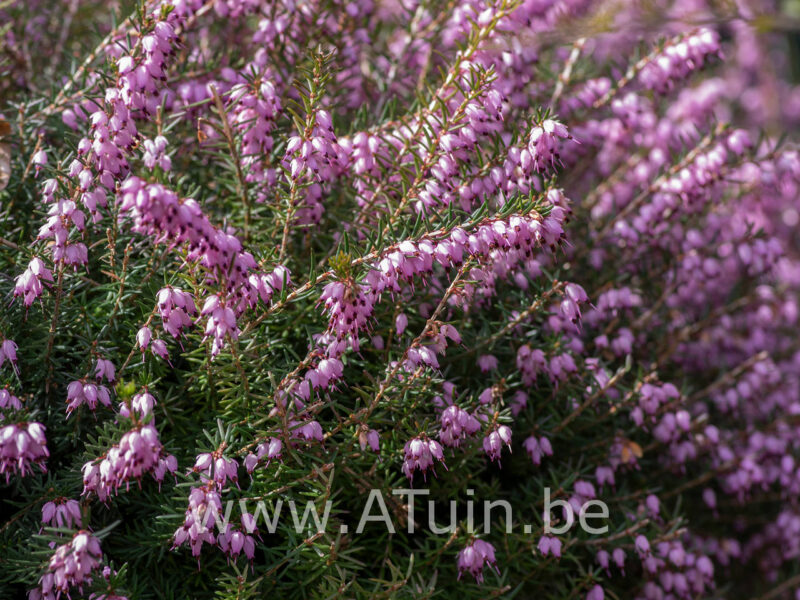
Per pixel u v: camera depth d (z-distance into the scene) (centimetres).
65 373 28
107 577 26
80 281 28
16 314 28
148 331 27
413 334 31
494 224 25
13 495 28
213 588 29
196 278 26
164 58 26
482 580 28
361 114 31
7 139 31
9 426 24
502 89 31
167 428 30
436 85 33
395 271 25
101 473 24
